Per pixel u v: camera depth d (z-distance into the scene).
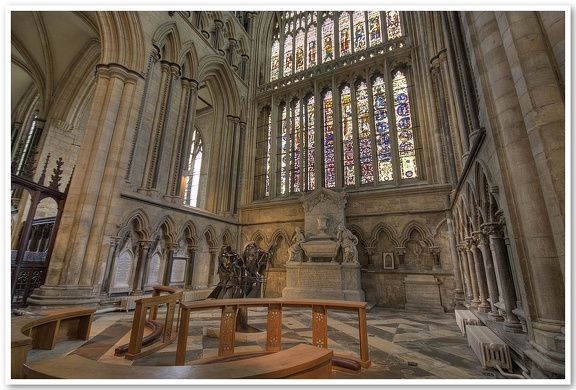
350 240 13.29
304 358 2.09
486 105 4.67
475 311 8.05
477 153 5.86
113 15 11.52
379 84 16.80
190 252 14.34
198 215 14.89
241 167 19.48
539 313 3.61
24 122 19.89
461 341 6.50
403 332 7.48
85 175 10.09
